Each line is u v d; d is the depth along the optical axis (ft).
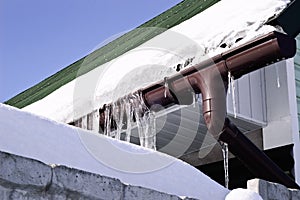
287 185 14.28
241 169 19.02
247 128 18.79
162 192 9.24
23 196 7.83
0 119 7.98
